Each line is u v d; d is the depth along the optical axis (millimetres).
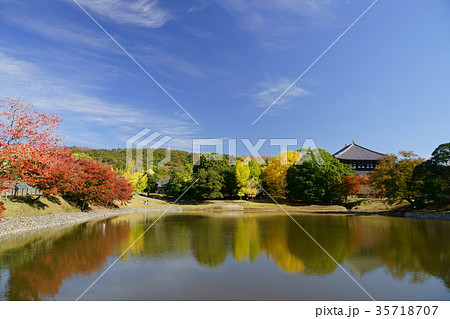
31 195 24094
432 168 26781
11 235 16141
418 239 15414
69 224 21781
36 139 14508
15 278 8609
